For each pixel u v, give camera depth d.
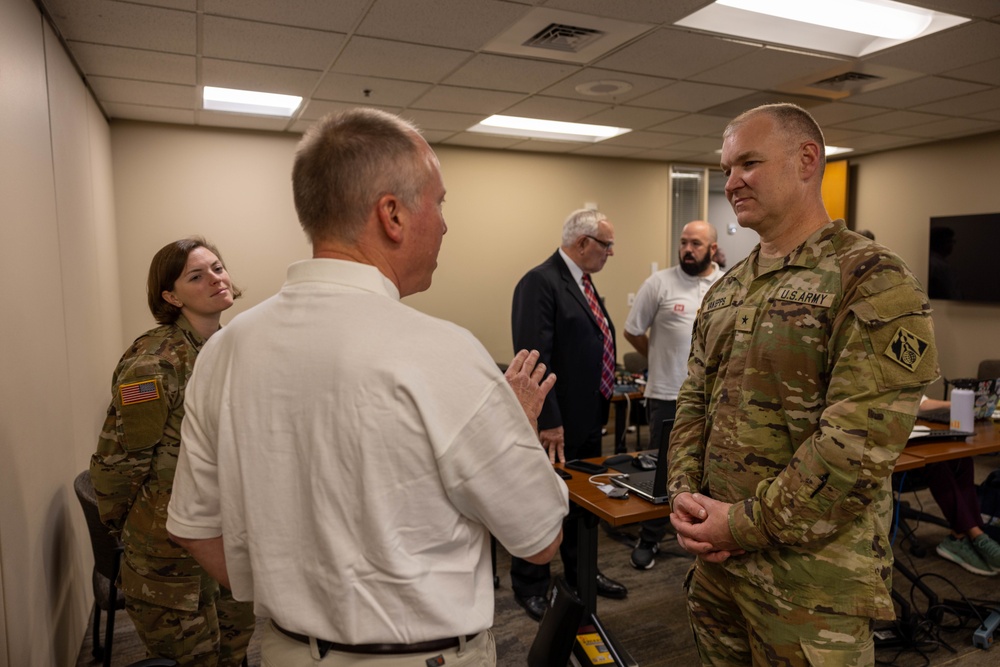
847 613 1.18
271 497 0.77
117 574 1.93
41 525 1.95
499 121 4.90
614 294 6.32
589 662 1.89
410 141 0.79
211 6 2.65
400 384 0.71
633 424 5.67
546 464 0.79
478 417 0.72
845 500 1.12
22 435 1.79
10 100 1.91
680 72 3.60
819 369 1.20
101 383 3.41
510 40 3.09
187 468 0.86
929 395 5.86
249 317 0.83
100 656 2.38
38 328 2.04
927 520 3.33
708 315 1.50
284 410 0.76
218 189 4.80
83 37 2.91
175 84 3.70
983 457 5.08
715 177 7.03
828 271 1.22
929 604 2.62
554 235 6.03
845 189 6.39
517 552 0.79
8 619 1.60
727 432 1.32
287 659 0.80
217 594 1.89
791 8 2.90
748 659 1.40
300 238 5.05
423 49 3.20
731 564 1.30
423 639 0.74
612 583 2.84
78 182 3.07
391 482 0.71
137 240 4.61
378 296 0.76
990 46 3.22
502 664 2.32
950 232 5.48
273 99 4.25
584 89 3.92
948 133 5.29
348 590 0.73
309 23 2.85
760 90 3.97
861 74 3.67
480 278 5.78
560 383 2.58
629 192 6.30
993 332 5.38
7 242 1.76
